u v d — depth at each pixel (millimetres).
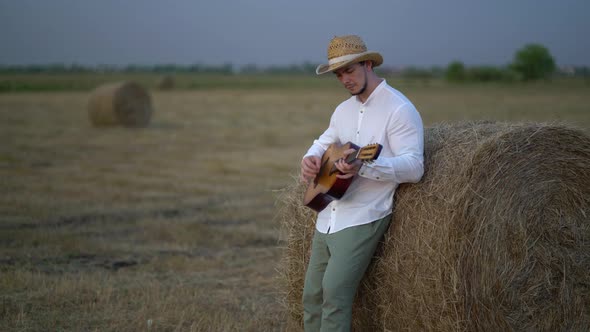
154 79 71438
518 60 69250
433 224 3051
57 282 4938
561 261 3232
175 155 12812
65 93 39625
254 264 5797
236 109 26281
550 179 3184
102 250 6098
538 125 3197
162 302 4566
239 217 7602
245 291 5004
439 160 3201
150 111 19203
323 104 29781
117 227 6992
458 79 70125
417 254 3098
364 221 3119
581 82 68438
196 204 8281
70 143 14352
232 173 10742
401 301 3219
